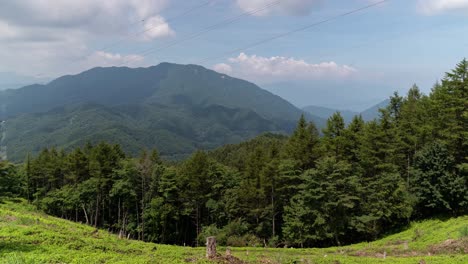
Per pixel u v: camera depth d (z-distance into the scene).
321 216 46.56
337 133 58.28
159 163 70.69
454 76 49.06
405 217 48.88
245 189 58.28
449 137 48.31
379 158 52.88
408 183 52.81
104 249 22.19
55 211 75.44
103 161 67.62
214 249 19.83
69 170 76.06
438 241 34.59
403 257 29.02
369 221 48.25
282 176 53.28
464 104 47.34
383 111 56.38
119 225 65.25
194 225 66.94
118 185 62.12
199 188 61.84
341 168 47.94
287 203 56.62
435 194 46.19
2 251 17.62
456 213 45.81
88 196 67.69
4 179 75.00
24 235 22.48
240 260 19.77
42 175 81.50
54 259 16.47
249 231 56.62
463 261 22.28
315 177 48.22
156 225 61.00
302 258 27.80
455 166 46.94
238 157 100.44
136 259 18.30
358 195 49.22
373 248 37.22
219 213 60.62
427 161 47.78
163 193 61.84
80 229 35.03
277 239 53.03
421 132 53.16
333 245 50.28
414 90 67.19
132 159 68.50
